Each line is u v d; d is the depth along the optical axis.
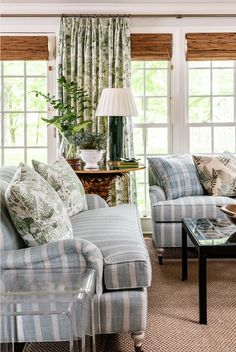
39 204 2.20
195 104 5.11
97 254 2.11
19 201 2.14
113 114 4.20
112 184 4.82
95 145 4.11
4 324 2.04
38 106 5.07
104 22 4.83
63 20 4.81
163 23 4.90
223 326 2.53
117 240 2.44
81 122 4.54
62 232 2.26
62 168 3.34
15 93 5.05
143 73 5.07
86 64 4.82
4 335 2.04
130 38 4.91
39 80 5.04
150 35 4.92
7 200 2.15
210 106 5.10
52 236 2.21
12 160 5.10
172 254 4.14
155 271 3.59
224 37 4.94
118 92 4.23
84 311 1.84
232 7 4.82
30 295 1.78
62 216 2.32
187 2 4.79
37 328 2.09
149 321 2.60
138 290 2.16
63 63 4.82
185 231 3.27
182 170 4.21
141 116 5.11
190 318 2.64
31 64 5.03
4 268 2.10
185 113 5.08
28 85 5.04
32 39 4.91
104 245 2.36
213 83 5.09
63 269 2.09
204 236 2.77
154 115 5.11
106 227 2.79
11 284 1.95
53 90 5.03
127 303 2.12
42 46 4.92
